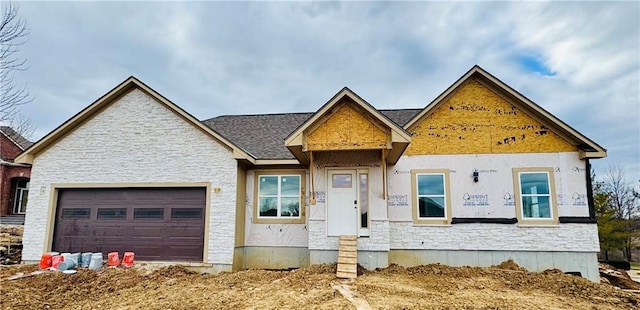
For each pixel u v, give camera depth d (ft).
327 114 33.78
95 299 26.45
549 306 23.24
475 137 38.83
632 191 121.49
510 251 36.35
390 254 37.63
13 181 77.71
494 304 23.03
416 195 38.47
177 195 38.91
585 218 35.88
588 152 36.09
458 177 38.29
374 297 23.58
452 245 37.06
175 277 33.27
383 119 31.96
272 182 41.32
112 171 39.63
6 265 39.34
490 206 37.37
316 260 35.12
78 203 40.24
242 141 46.83
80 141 40.65
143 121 40.14
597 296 26.43
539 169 37.37
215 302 23.49
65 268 34.73
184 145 39.09
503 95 39.17
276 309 21.25
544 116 37.42
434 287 27.73
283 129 50.49
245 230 40.24
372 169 36.19
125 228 39.01
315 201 36.11
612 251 87.97
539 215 36.68
